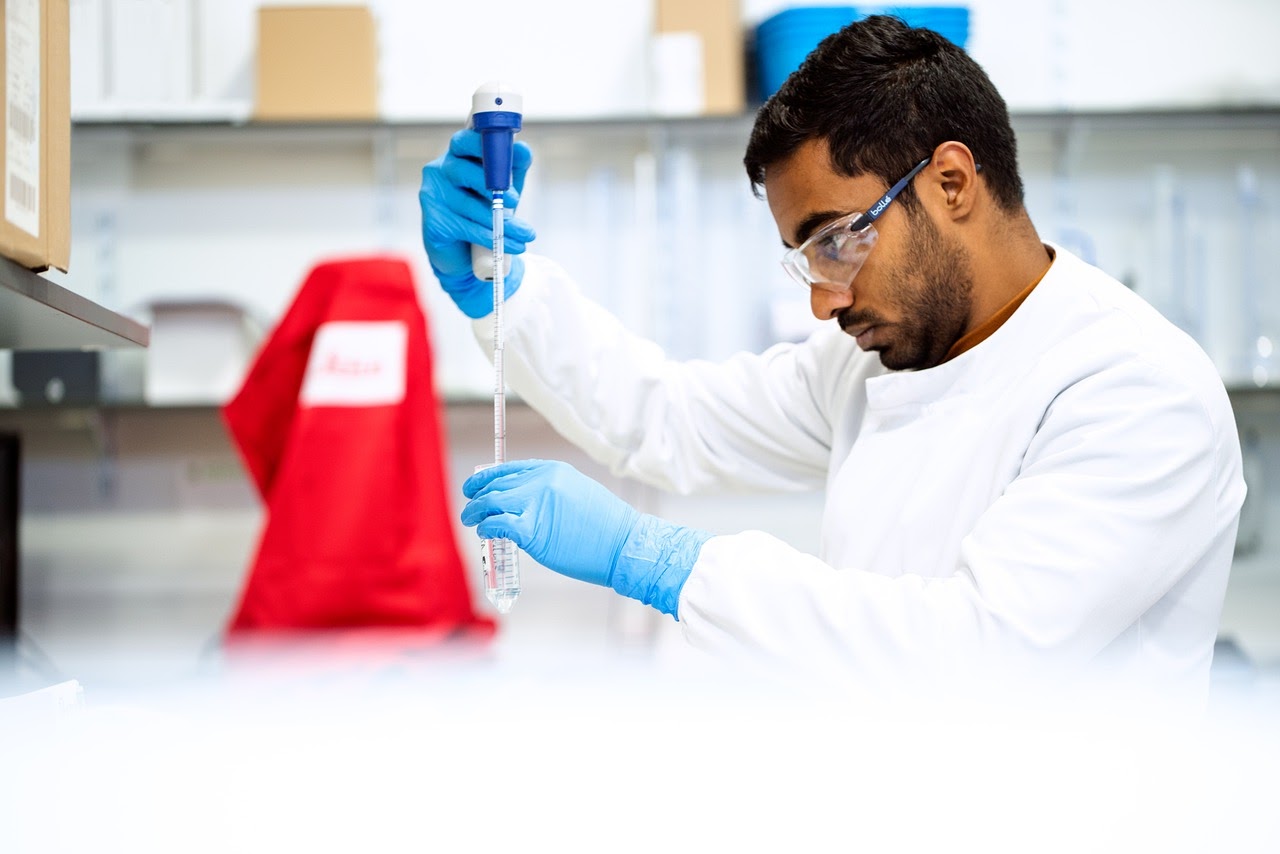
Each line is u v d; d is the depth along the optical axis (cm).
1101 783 62
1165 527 110
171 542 274
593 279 268
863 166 119
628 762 60
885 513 130
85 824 60
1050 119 255
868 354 147
